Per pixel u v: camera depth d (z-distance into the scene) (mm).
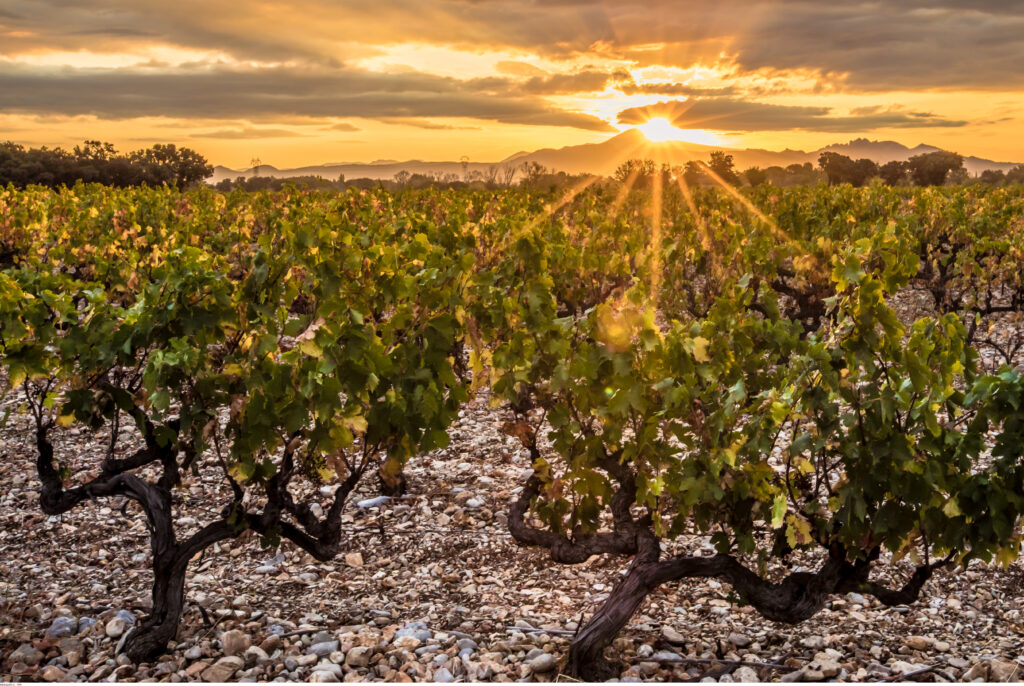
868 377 3467
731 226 10266
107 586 4586
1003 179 70125
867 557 3545
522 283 5375
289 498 3840
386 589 4605
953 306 11172
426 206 13961
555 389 3625
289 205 13352
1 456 6570
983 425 3436
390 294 4180
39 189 19141
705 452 3371
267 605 4359
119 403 3781
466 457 6672
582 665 3498
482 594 4535
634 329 3461
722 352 3629
